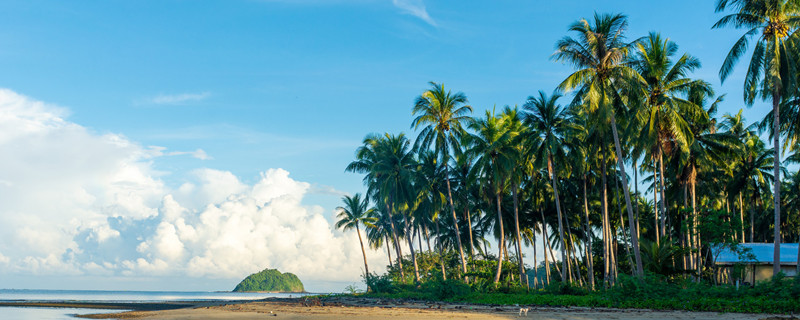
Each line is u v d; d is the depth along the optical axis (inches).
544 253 2075.5
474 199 2320.4
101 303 2135.8
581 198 2068.2
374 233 2972.4
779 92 1232.8
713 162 1744.6
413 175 2130.9
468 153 1881.2
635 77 1305.4
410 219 2709.2
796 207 2177.7
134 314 1143.6
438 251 2410.2
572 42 1352.1
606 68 1348.4
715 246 1546.5
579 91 1414.9
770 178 2030.0
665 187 2014.0
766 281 1040.2
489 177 1887.3
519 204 2226.9
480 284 1766.7
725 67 1266.0
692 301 963.3
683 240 1887.3
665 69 1493.6
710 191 2063.2
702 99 1641.2
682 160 1640.0
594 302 1093.8
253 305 1291.8
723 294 1064.2
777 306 869.2
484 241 2613.2
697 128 1658.5
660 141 1556.3
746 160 1956.2
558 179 2087.8
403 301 1412.4
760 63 1232.2
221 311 1057.5
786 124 1421.0
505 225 2252.7
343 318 798.5
